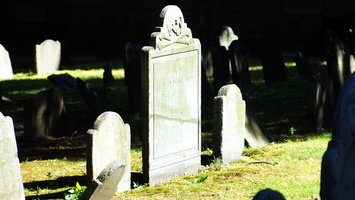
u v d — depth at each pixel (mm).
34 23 35750
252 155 12156
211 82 22688
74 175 11461
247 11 35656
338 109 5766
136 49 17797
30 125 15117
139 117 17297
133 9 36531
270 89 21172
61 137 15531
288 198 9109
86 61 30906
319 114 14852
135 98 17750
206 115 17391
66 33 34281
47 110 15320
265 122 16328
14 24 35531
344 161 5785
